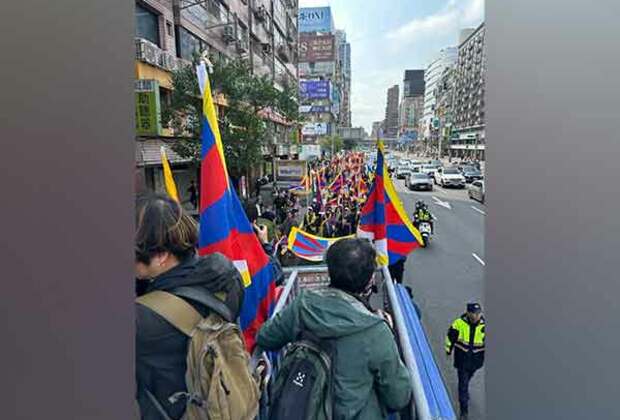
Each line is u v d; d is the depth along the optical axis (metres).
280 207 15.91
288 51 46.56
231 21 24.47
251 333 2.31
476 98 56.25
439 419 1.52
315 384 1.44
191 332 1.22
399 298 2.88
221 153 2.12
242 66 16.55
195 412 1.19
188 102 14.16
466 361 4.66
